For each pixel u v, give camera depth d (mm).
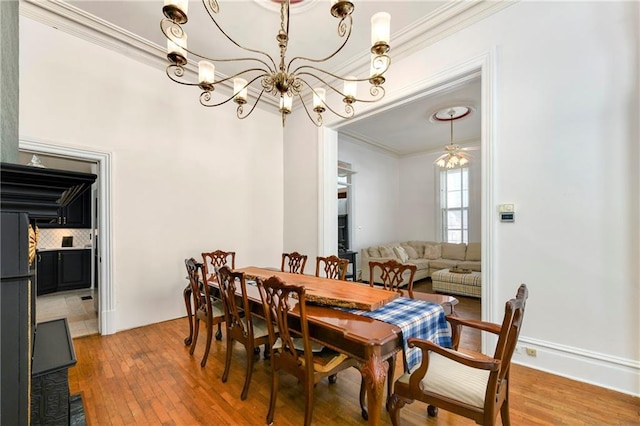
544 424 1733
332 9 1712
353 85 2523
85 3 2711
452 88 3072
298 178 4742
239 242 4387
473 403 1292
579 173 2219
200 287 2879
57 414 1270
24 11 2686
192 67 3736
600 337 2131
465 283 4918
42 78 2803
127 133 3338
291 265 3434
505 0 2535
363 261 6262
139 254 3398
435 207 7324
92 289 5473
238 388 2148
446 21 2857
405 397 1485
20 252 817
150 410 1896
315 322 1645
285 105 2658
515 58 2508
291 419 1814
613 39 2090
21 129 2684
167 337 3086
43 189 843
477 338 3086
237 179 4383
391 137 6375
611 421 1756
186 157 3834
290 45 3311
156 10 2803
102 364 2500
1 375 787
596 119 2154
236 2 2652
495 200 2592
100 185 3195
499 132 2582
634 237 2014
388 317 1691
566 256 2270
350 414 1862
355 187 6691
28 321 837
